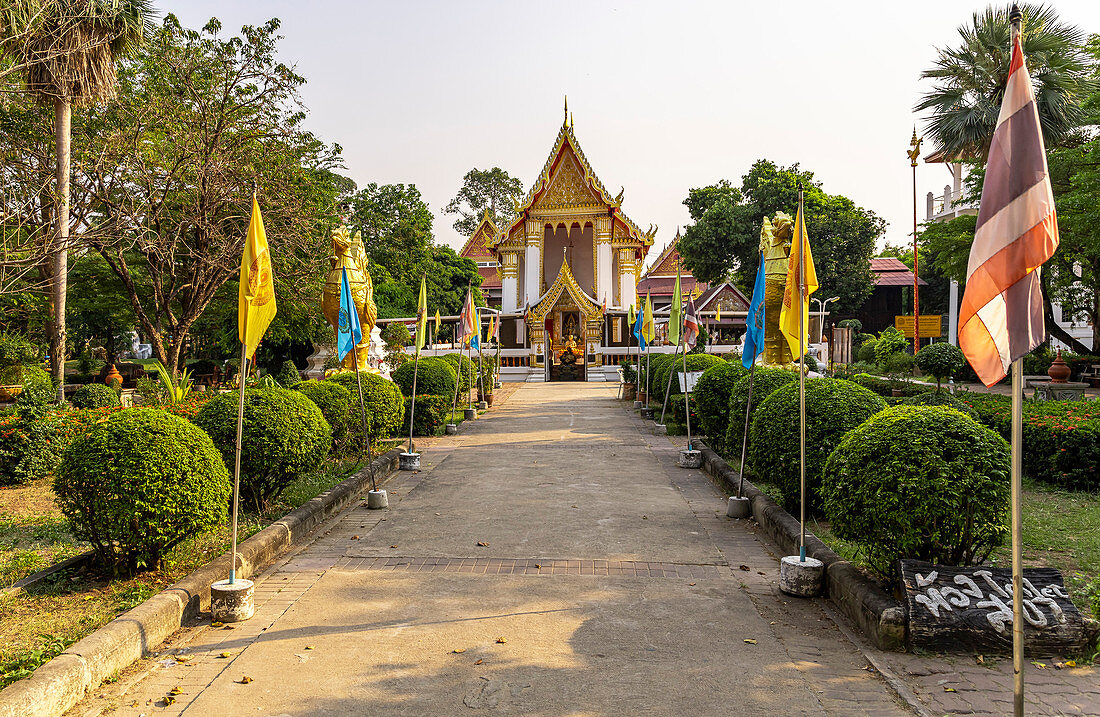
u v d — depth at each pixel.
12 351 20.86
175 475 6.05
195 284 21.92
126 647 4.74
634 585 6.37
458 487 10.71
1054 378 22.94
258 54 20.67
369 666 4.77
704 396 12.52
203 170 19.81
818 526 7.97
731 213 39.72
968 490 5.15
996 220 4.03
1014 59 4.07
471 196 70.69
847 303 41.72
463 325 16.84
